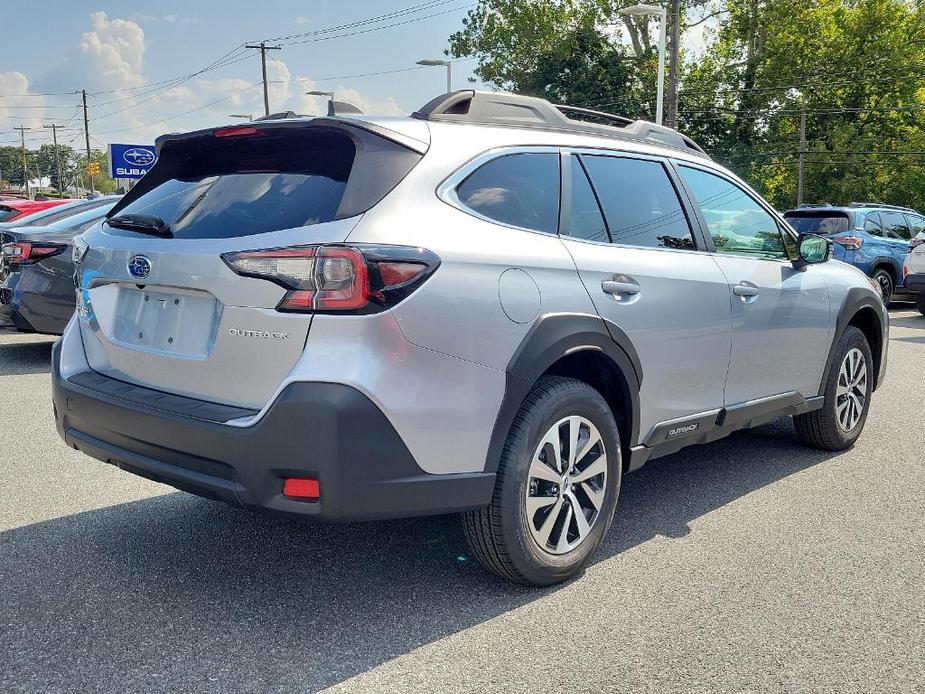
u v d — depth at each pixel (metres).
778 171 43.56
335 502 2.60
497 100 3.40
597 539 3.37
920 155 39.56
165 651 2.73
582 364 3.47
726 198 4.32
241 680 2.56
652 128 4.12
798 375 4.70
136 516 3.97
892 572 3.43
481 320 2.85
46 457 4.95
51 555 3.50
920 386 7.49
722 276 4.00
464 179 3.03
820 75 39.12
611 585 3.28
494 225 3.05
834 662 2.72
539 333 3.02
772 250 4.57
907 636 2.90
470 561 3.49
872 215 14.35
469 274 2.85
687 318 3.73
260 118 3.35
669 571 3.42
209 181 3.18
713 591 3.23
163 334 3.03
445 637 2.85
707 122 39.75
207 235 2.91
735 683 2.58
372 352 2.62
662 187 3.92
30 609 3.01
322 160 2.94
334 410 2.55
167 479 2.89
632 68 38.16
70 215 8.66
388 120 2.99
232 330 2.75
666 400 3.70
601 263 3.36
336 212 2.72
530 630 2.90
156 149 3.46
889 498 4.38
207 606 3.06
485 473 2.92
